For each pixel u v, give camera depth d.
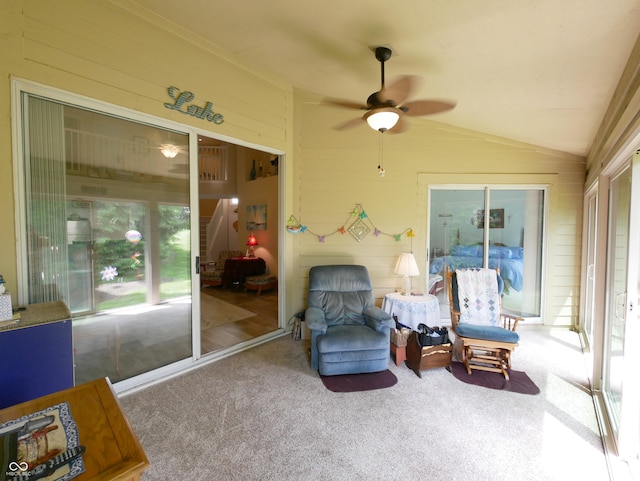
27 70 2.00
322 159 3.94
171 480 1.65
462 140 4.05
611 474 1.69
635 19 1.62
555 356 3.26
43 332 1.59
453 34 2.12
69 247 2.25
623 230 2.20
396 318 3.30
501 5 1.75
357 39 2.42
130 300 2.59
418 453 1.86
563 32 1.85
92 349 2.39
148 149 2.65
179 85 2.78
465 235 4.21
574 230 4.09
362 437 2.00
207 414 2.22
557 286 4.13
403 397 2.47
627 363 1.81
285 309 3.90
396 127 2.61
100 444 0.93
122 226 2.53
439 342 2.88
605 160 2.49
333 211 3.97
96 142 2.36
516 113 3.15
